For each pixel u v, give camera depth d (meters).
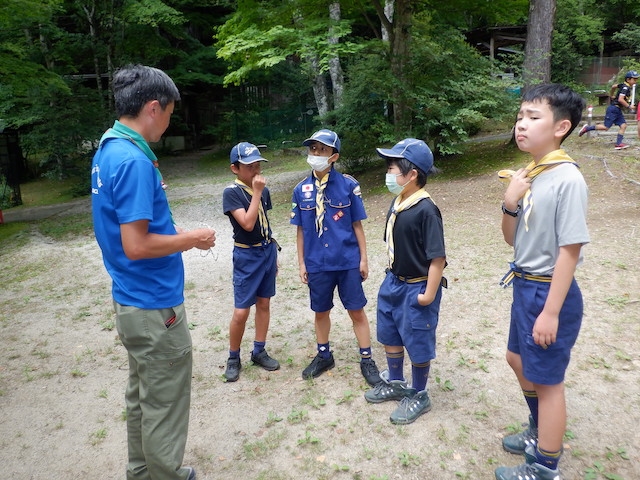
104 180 2.03
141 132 2.12
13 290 6.20
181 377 2.25
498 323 4.19
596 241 5.96
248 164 3.26
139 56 21.61
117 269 2.14
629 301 4.35
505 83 10.22
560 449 2.20
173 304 2.19
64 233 9.99
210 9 24.53
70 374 3.86
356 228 3.35
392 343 3.01
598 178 8.40
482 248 6.23
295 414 3.08
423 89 9.86
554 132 2.03
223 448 2.83
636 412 2.91
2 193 15.73
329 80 23.62
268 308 3.66
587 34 21.27
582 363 3.46
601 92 17.98
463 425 2.86
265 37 10.07
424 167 2.68
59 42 19.03
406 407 2.95
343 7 11.84
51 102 16.89
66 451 2.91
